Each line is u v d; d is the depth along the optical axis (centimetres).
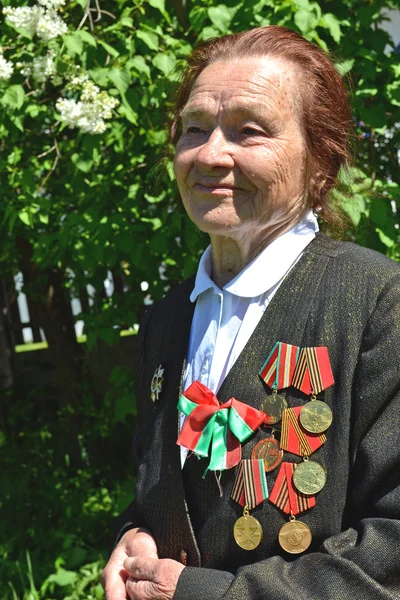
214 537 137
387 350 129
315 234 149
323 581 124
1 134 300
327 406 131
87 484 469
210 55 148
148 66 293
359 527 129
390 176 345
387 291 133
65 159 329
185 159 142
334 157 150
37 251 352
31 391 582
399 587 124
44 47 290
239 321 147
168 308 170
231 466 135
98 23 314
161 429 152
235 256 150
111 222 307
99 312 372
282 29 147
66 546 386
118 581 151
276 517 132
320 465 131
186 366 155
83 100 283
